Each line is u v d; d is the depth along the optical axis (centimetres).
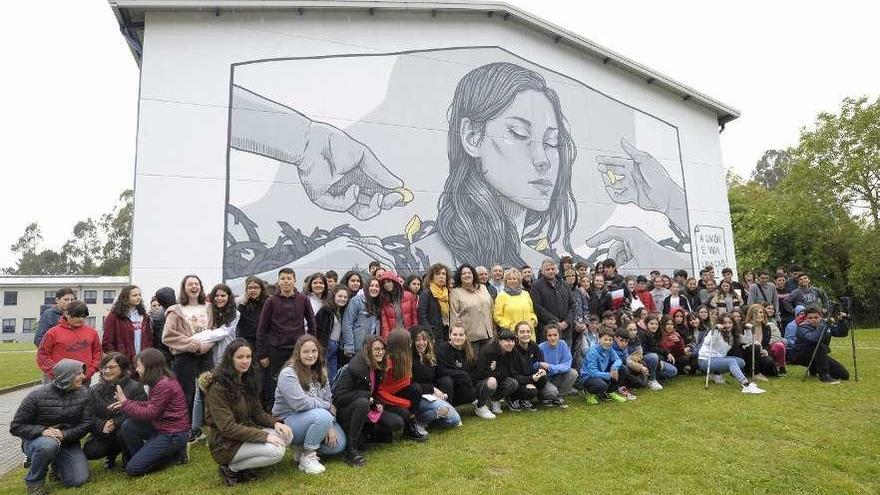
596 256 1203
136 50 959
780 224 1986
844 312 787
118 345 554
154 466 445
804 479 409
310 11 991
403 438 523
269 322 552
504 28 1180
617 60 1292
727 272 923
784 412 594
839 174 1884
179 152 869
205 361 554
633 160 1298
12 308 3531
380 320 613
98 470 463
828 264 1970
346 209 962
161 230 840
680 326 832
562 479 404
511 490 385
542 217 1150
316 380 465
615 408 629
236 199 890
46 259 4753
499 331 661
